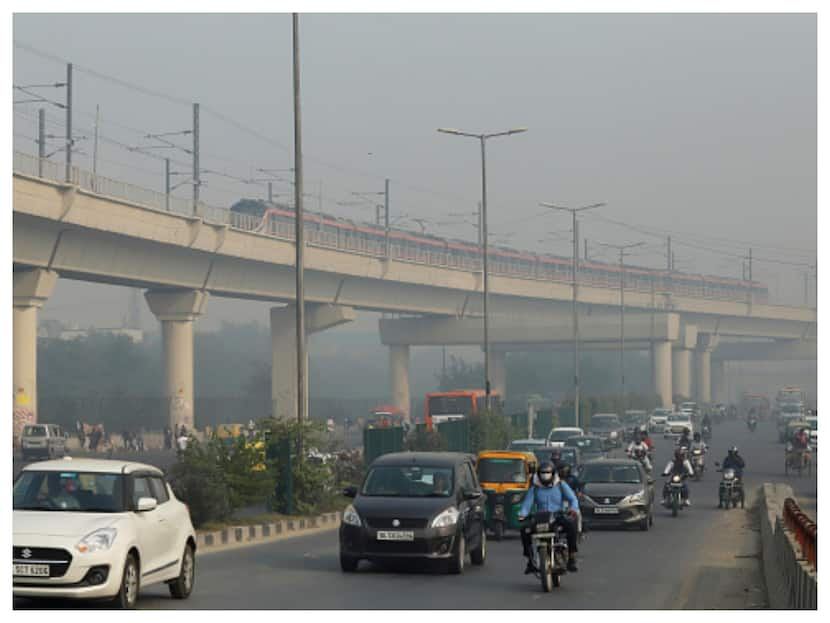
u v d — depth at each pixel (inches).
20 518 561.9
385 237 3747.5
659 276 5359.3
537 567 738.8
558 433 2432.3
